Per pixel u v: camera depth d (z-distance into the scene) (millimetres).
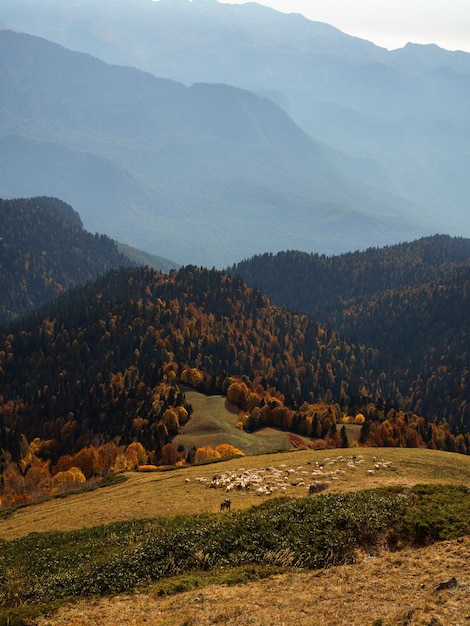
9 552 56938
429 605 30672
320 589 35781
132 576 42656
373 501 49281
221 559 43750
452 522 43062
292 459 86188
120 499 77312
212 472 85000
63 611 38250
